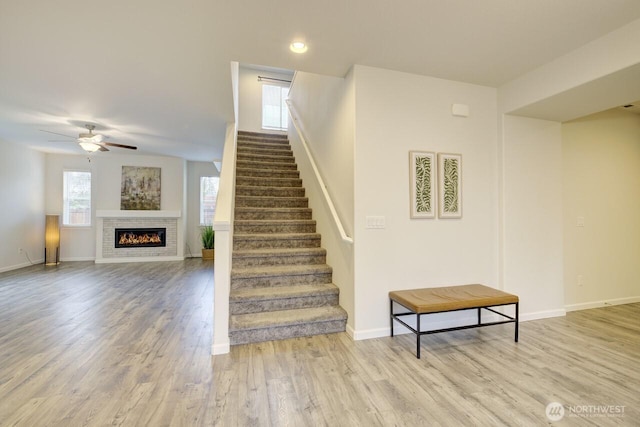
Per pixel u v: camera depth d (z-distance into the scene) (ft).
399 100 9.97
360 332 9.52
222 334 8.57
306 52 8.74
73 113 13.97
